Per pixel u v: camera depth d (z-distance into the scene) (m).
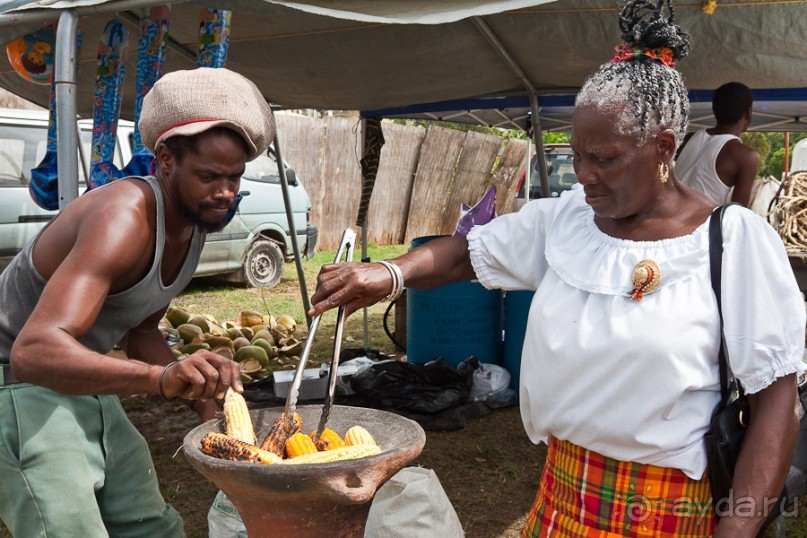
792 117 7.09
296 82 5.67
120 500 2.20
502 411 5.25
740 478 1.51
